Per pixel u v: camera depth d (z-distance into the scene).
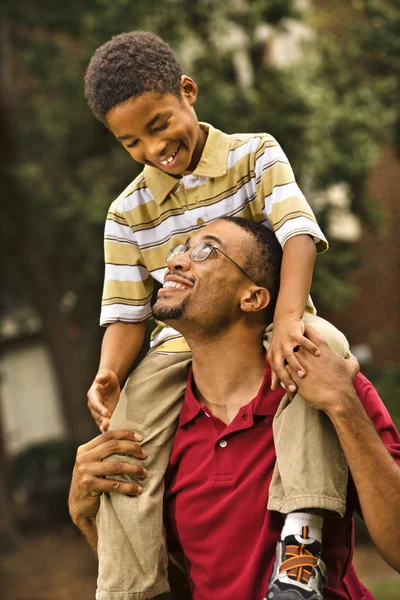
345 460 2.56
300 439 2.55
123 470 2.81
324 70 12.88
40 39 14.04
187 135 2.89
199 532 2.75
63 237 13.12
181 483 2.82
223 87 11.67
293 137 11.70
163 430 2.90
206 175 2.98
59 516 14.60
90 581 11.28
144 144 2.87
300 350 2.57
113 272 3.21
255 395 2.82
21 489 15.73
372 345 15.70
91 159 13.01
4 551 12.80
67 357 14.73
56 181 12.77
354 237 15.35
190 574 2.81
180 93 2.91
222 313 2.80
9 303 16.83
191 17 12.17
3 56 13.52
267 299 2.83
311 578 2.43
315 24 13.05
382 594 8.68
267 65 12.38
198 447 2.84
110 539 2.79
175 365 3.03
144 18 11.48
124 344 3.20
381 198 15.60
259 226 2.92
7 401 18.19
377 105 12.11
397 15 11.28
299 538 2.48
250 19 12.26
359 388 2.75
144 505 2.78
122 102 2.81
